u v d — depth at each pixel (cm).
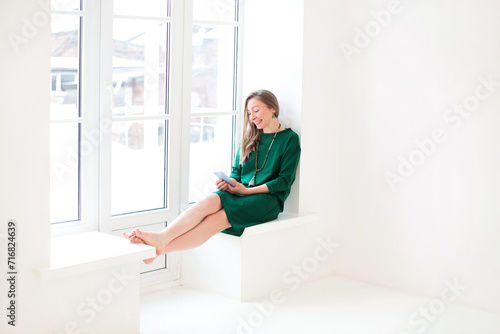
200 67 453
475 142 417
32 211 320
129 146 418
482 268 421
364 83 463
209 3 453
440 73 428
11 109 309
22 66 310
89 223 398
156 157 432
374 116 461
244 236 417
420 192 443
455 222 430
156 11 419
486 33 407
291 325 387
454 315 412
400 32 443
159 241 375
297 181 454
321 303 427
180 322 386
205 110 459
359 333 378
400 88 446
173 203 441
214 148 466
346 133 476
